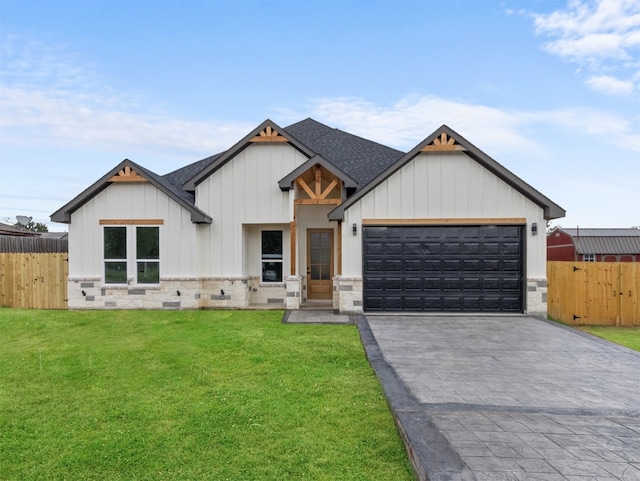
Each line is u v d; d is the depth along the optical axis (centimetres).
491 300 1160
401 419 451
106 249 1252
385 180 1176
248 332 918
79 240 1251
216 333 904
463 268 1166
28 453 402
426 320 1079
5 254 1331
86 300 1246
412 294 1169
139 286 1245
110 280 1251
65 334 909
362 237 1177
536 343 841
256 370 649
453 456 365
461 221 1158
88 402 526
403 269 1171
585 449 385
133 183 1248
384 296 1171
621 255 2931
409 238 1173
